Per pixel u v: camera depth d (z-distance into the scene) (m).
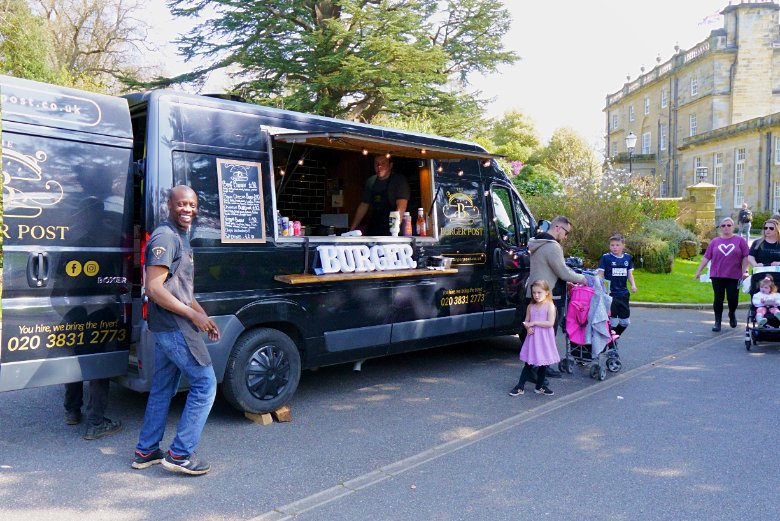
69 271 4.60
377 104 24.20
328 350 6.07
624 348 8.89
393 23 22.41
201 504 3.93
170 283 4.20
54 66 21.42
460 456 4.76
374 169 8.30
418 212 7.17
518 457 4.74
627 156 54.53
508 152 46.03
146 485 4.20
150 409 4.44
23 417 5.61
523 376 6.50
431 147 6.56
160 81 24.94
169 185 4.98
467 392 6.59
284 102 22.75
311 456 4.75
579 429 5.39
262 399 5.51
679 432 5.30
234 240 5.37
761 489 4.16
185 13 24.31
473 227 7.66
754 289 8.92
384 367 7.72
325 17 24.83
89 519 3.71
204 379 4.30
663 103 52.47
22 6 18.92
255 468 4.51
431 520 3.72
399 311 6.72
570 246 16.98
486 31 28.23
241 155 5.50
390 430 5.37
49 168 4.50
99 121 4.76
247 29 24.41
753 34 42.50
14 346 4.36
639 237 17.12
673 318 11.65
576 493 4.10
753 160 37.66
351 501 3.98
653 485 4.22
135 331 5.05
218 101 5.45
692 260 19.80
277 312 5.63
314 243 5.96
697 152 44.53
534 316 6.46
